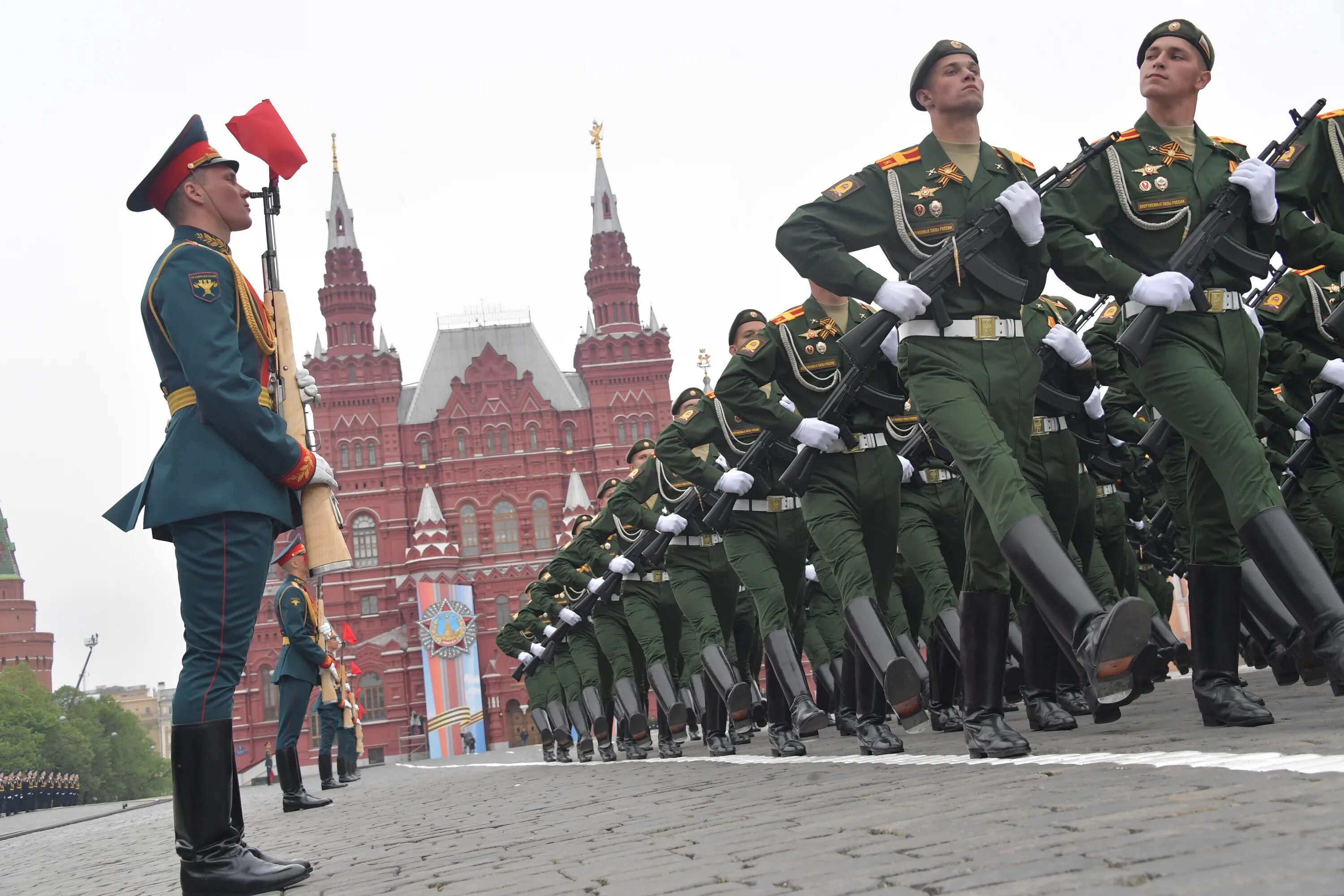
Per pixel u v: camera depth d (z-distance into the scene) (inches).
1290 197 258.4
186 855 195.9
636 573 583.5
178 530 198.5
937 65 256.8
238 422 197.6
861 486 326.0
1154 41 252.1
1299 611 210.4
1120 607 192.9
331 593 3115.2
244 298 212.1
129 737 4559.5
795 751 400.2
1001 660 244.4
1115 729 276.4
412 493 3216.0
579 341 3348.9
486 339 3366.1
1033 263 249.8
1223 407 227.8
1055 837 132.0
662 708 569.6
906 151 260.5
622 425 3238.2
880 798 200.5
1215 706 236.8
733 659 583.8
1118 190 249.1
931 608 430.3
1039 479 340.8
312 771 2979.8
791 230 255.4
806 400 352.5
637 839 199.6
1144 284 234.5
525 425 3223.4
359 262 3319.4
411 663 3083.2
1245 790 142.6
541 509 3189.0
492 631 3102.9
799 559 414.9
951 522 440.8
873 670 299.4
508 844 227.3
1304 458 407.2
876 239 257.1
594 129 3467.0
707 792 281.4
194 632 197.2
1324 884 93.7
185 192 211.9
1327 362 385.7
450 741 2942.9
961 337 242.7
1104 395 466.6
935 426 238.1
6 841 685.3
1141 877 105.6
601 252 3353.8
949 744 329.4
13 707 3617.1
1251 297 417.7
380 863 223.1
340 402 3206.2
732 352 438.3
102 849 429.1
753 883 133.2
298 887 196.7
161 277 204.1
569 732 868.0
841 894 119.0
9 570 5506.9
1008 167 259.9
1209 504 238.5
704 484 443.8
